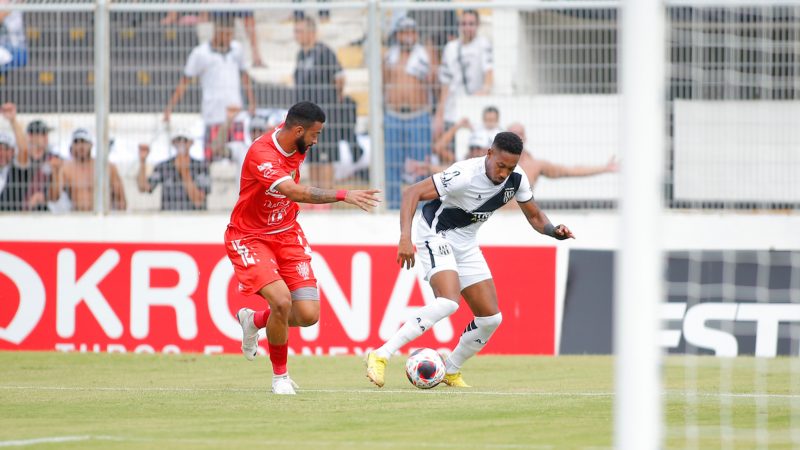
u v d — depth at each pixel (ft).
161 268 133.18
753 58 128.98
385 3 132.67
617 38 131.34
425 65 133.28
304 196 83.56
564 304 130.41
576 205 133.08
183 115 136.15
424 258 95.50
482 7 131.03
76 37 135.54
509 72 133.08
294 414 77.05
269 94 136.36
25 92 136.15
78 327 133.69
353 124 135.23
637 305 48.16
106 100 135.85
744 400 87.45
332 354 130.82
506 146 90.33
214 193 136.77
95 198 136.46
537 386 98.63
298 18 135.95
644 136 48.57
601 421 74.13
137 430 68.95
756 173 130.00
